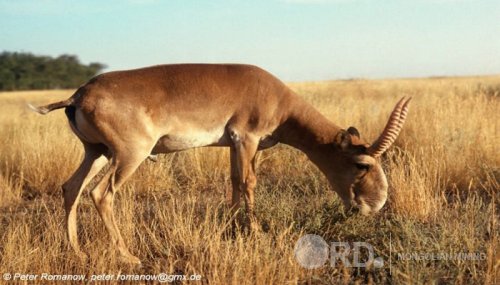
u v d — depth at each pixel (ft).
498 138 31.78
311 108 22.90
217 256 18.44
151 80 20.98
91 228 22.15
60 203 27.45
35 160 31.35
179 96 21.18
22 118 55.88
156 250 20.25
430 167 27.50
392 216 22.44
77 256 19.25
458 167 27.55
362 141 22.36
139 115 20.38
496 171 27.30
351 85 132.98
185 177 31.30
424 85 118.21
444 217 22.39
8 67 264.11
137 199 28.02
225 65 22.66
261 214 22.09
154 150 21.95
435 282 16.80
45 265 18.24
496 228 20.49
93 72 290.56
